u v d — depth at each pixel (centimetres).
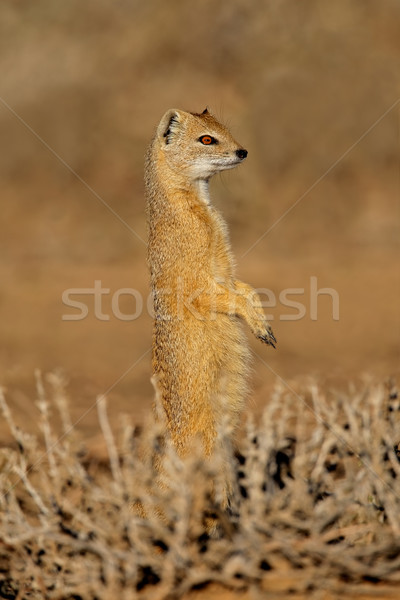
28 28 2880
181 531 517
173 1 2859
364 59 2438
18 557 579
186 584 509
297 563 527
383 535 543
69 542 539
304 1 2750
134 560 521
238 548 521
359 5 2717
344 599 520
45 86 2539
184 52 2752
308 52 2512
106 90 2564
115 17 2912
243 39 2705
